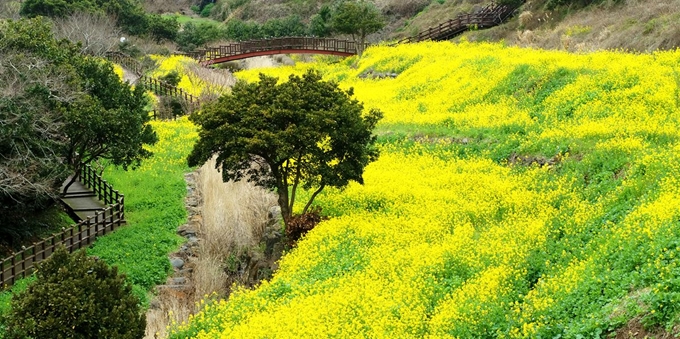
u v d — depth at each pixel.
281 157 21.39
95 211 24.30
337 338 15.07
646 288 12.78
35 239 23.00
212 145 21.36
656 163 18.86
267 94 21.66
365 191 23.50
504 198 21.28
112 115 23.28
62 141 22.97
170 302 20.36
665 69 27.52
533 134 25.20
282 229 22.38
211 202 24.19
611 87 27.20
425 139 27.84
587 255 15.54
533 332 13.05
